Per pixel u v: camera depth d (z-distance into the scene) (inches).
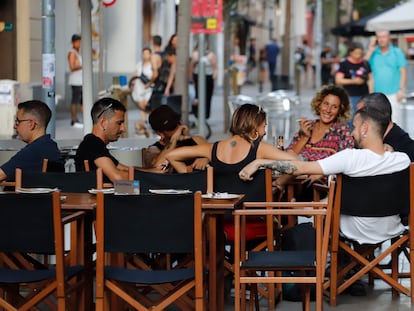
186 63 1530.5
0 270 606.5
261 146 698.2
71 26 2332.7
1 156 829.2
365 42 4028.1
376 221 682.2
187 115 1531.7
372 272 722.2
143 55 1739.7
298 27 3110.2
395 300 727.7
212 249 624.1
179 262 722.8
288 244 695.7
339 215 683.4
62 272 576.4
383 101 792.3
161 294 679.7
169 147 796.6
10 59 1881.2
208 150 717.9
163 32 2982.3
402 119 1930.4
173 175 661.9
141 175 663.8
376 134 678.5
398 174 675.4
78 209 589.3
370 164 671.8
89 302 641.0
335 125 827.4
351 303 718.5
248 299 730.2
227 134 1882.4
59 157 735.1
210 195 623.5
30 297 616.4
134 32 2484.0
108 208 573.9
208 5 1552.7
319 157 818.2
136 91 1724.9
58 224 573.0
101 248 574.9
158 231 574.2
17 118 740.7
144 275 587.8
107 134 727.7
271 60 3695.9
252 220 705.6
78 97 1920.5
